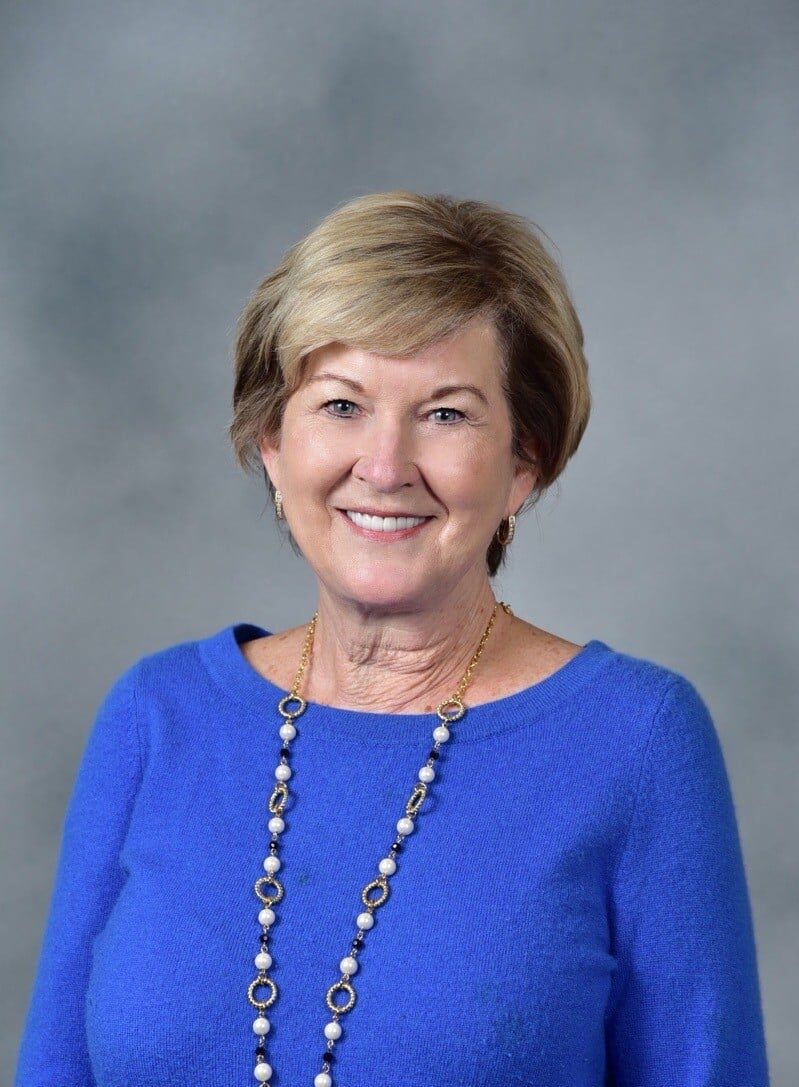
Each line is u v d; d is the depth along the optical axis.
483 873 2.28
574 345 2.43
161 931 2.36
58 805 5.56
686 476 5.56
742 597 5.58
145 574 5.55
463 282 2.29
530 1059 2.18
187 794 2.50
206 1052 2.28
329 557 2.41
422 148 5.52
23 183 5.47
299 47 5.51
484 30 5.50
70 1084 2.55
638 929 2.30
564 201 5.52
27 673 5.54
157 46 5.49
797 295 5.49
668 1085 2.30
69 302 5.51
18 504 5.51
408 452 2.31
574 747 2.37
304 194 5.52
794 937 5.58
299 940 2.30
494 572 2.62
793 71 5.44
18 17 5.46
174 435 5.55
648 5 5.46
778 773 5.61
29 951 5.51
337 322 2.26
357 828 2.38
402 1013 2.21
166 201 5.51
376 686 2.52
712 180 5.49
